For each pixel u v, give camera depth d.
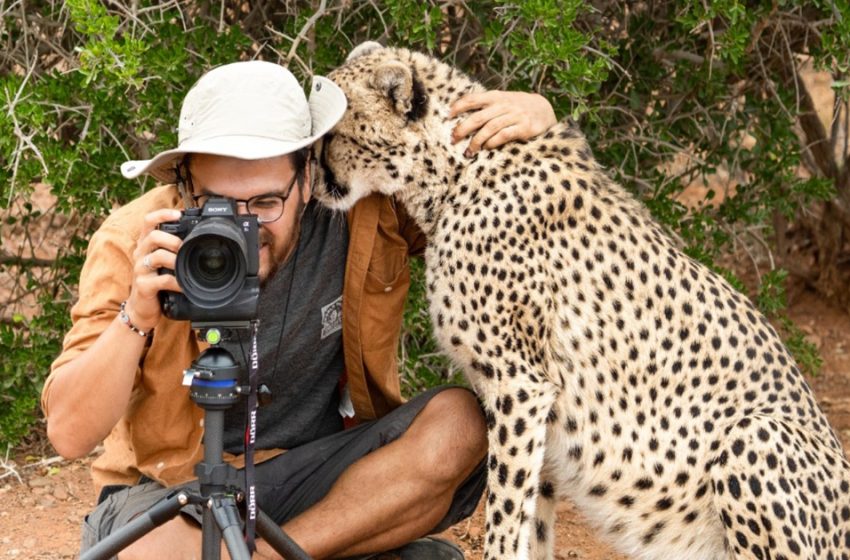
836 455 4.17
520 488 4.15
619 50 6.21
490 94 4.31
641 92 6.34
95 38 5.23
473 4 5.65
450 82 4.38
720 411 4.20
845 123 7.91
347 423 4.53
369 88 4.23
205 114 3.70
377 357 4.24
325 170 4.20
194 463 4.02
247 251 3.19
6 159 5.50
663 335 4.23
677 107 6.40
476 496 4.42
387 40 5.90
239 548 3.24
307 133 3.83
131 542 3.44
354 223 4.14
